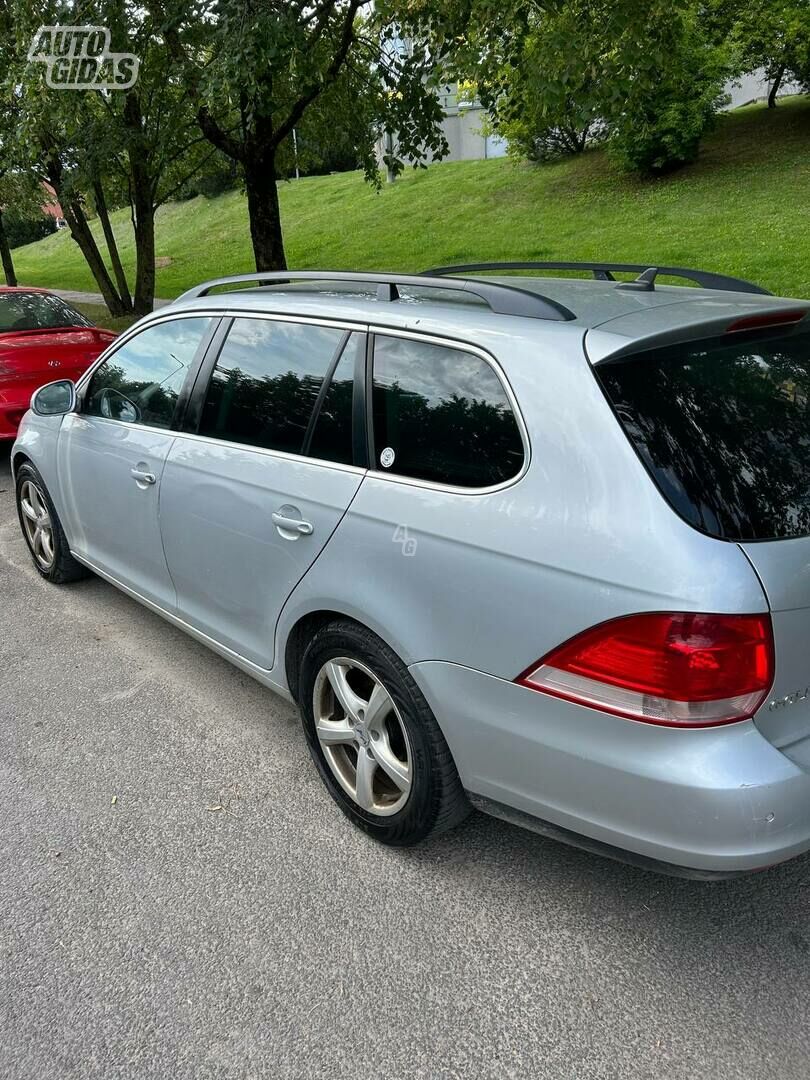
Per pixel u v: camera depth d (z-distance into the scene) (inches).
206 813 115.6
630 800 77.3
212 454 124.0
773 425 82.0
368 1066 78.9
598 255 551.5
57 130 424.2
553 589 79.3
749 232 527.8
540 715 82.4
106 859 107.3
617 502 76.4
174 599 142.9
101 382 159.5
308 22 348.8
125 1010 85.7
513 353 87.0
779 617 73.2
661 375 80.9
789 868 102.1
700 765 73.2
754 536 74.4
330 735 110.7
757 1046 79.2
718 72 653.3
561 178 781.3
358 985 87.6
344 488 101.4
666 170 705.0
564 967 88.8
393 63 402.6
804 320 93.5
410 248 707.4
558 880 101.3
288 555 109.2
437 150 439.2
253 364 121.4
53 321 306.7
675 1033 80.9
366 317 104.8
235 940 93.9
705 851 74.4
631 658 74.6
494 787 89.5
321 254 768.3
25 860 107.5
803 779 74.4
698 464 75.9
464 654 87.7
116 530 155.6
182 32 364.8
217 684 150.8
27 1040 82.8
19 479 198.2
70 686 151.1
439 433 92.9
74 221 627.5
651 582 73.2
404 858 105.7
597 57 291.6
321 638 106.2
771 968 87.7
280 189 1202.0
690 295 99.7
